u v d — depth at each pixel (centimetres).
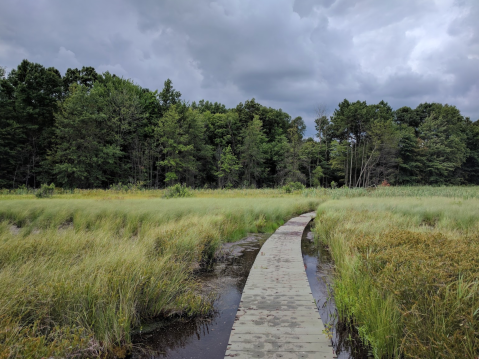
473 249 387
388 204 1438
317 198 2375
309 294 438
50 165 3788
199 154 5212
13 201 1318
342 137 5812
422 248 414
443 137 5694
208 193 3191
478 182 6488
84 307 323
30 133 3759
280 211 1358
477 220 905
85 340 289
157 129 4584
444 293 270
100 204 1241
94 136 3972
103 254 480
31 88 3841
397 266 342
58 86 4125
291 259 639
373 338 290
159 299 397
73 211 1059
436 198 1944
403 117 6625
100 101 4022
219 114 5866
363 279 381
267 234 1012
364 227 774
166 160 4509
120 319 310
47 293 319
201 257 621
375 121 4944
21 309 304
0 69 3700
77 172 3550
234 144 5819
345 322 366
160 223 903
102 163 3981
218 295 473
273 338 310
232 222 1006
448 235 594
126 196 2523
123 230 859
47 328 303
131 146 4575
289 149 5488
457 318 239
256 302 408
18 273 367
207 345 324
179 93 5372
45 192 2130
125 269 400
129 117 4400
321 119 5509
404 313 260
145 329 362
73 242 555
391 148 4969
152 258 498
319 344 299
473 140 6375
